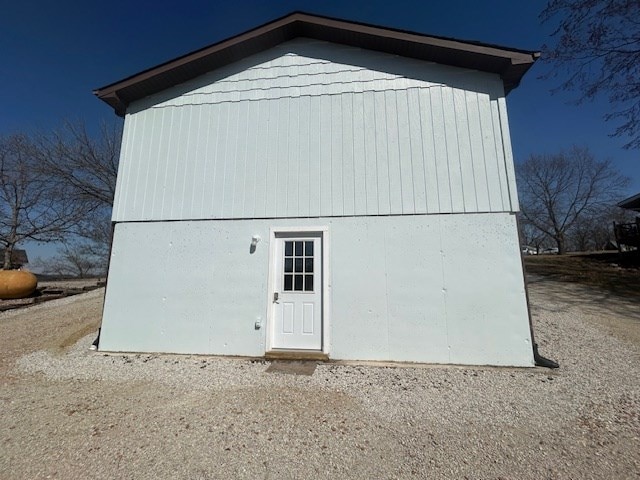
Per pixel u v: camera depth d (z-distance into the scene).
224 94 6.02
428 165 5.22
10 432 2.90
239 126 5.86
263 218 5.50
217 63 6.05
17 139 15.37
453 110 5.32
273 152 5.68
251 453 2.56
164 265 5.59
